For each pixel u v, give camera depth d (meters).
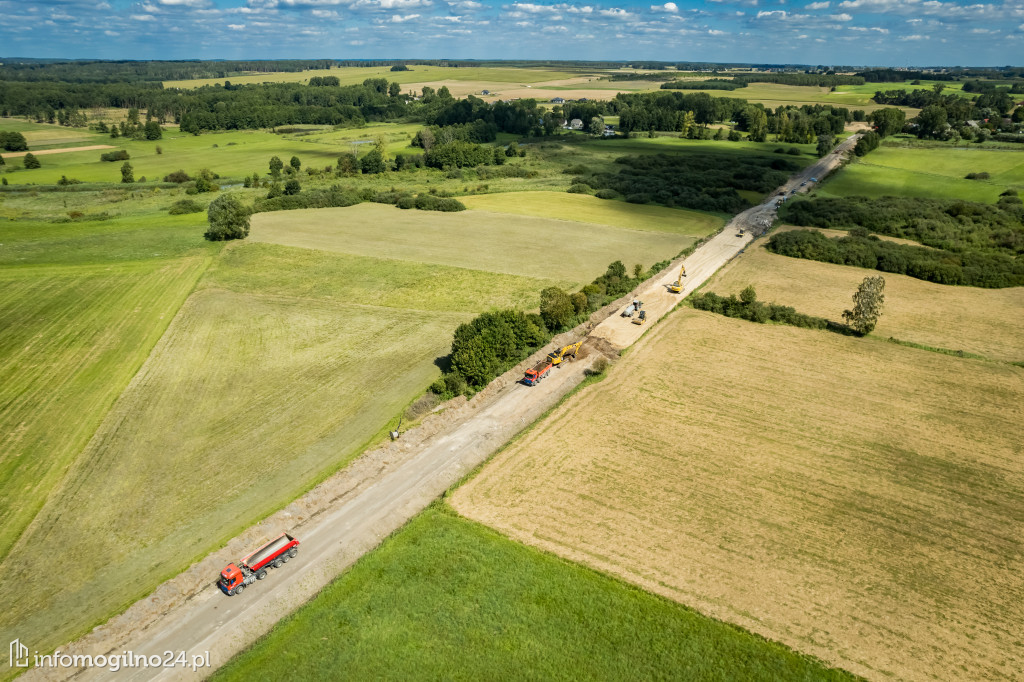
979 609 38.31
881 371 68.75
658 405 61.56
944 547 43.31
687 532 44.34
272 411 59.94
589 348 73.31
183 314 83.25
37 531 44.78
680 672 34.06
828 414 60.12
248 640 36.28
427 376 66.19
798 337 77.50
